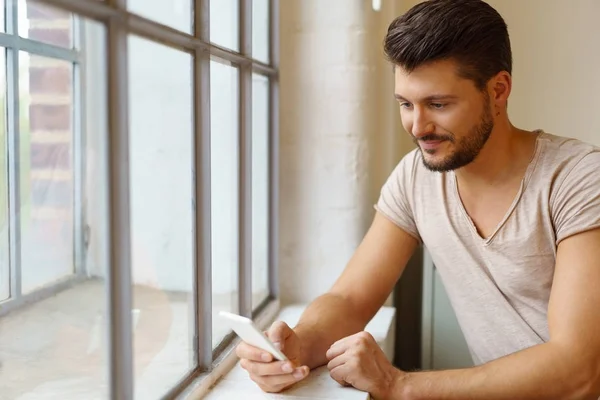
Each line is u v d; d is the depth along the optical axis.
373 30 1.92
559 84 2.29
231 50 1.51
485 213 1.37
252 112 1.75
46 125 1.07
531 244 1.31
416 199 1.48
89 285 1.00
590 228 1.21
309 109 1.92
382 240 1.54
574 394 1.14
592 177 1.23
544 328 1.35
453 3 1.19
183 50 1.23
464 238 1.41
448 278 1.47
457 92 1.18
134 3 1.04
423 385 1.19
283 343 1.23
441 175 1.43
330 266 1.96
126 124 0.93
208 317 1.31
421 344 2.31
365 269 1.52
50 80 1.05
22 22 1.08
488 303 1.40
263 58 1.83
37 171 1.12
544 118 2.31
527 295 1.35
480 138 1.23
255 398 1.23
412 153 1.53
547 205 1.28
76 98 1.00
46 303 1.09
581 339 1.15
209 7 1.31
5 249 1.15
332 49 1.90
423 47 1.16
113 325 0.94
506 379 1.16
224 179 1.54
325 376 1.30
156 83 1.17
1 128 1.14
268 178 1.90
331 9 1.88
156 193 1.23
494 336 1.42
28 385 0.97
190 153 1.28
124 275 0.95
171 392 1.18
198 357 1.31
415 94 1.20
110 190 0.93
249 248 1.61
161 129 1.21
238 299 1.60
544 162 1.30
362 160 1.92
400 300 2.46
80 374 1.00
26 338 1.08
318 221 1.96
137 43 1.07
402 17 1.21
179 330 1.27
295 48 1.91
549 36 2.27
